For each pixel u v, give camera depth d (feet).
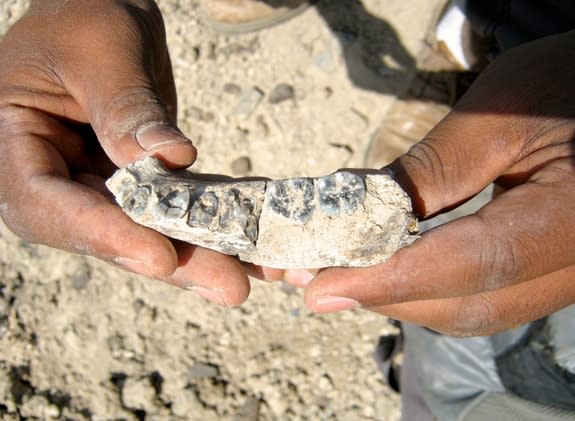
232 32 1.15
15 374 0.94
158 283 1.00
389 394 0.93
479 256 0.52
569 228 0.51
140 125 0.57
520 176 0.59
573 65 0.59
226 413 0.91
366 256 0.53
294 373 0.94
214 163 1.08
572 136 0.55
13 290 1.00
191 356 0.95
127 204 0.53
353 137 1.08
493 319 0.60
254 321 0.98
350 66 1.11
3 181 0.58
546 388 0.81
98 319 0.98
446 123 0.59
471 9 0.95
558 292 0.59
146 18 0.69
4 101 0.62
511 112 0.58
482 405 0.84
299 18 1.14
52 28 0.65
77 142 0.66
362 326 0.97
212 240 0.54
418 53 1.11
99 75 0.61
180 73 1.14
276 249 0.54
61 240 0.56
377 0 1.14
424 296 0.54
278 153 1.07
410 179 0.57
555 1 0.83
